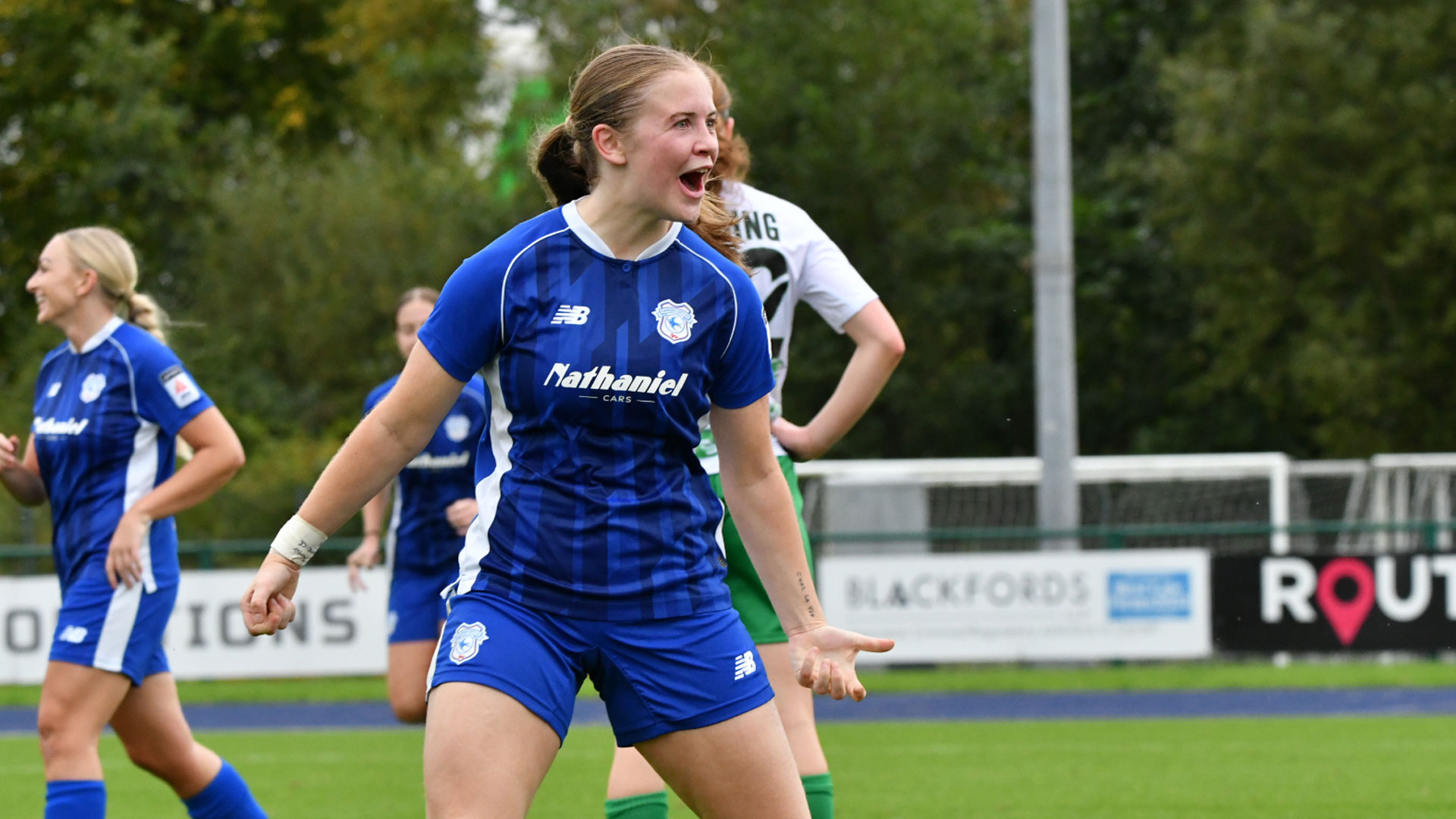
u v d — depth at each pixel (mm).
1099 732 22266
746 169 8648
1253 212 49156
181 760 10461
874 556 29250
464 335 5973
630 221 5980
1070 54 61406
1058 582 29203
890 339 8703
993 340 59906
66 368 10242
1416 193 45875
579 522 5973
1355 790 16078
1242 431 56562
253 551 29422
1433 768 17828
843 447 57500
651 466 6051
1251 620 29062
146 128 55438
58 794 9719
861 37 54750
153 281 55031
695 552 6172
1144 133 60875
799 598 6465
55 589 28125
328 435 50062
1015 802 15625
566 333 5902
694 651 6094
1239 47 52375
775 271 8609
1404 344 48125
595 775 17859
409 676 13820
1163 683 28422
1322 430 50469
